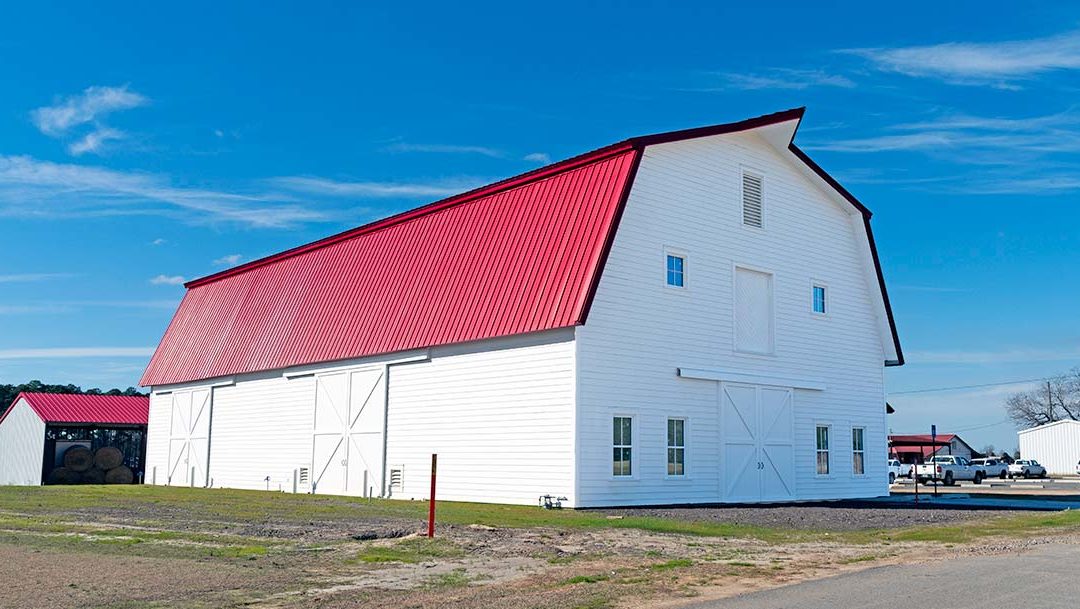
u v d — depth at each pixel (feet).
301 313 118.42
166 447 138.41
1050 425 289.74
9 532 55.57
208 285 146.61
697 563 44.65
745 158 98.27
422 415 94.58
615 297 83.35
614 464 81.56
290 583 37.86
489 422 87.04
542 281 85.15
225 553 46.32
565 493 79.10
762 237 98.63
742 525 64.28
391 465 97.45
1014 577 39.04
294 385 113.80
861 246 110.32
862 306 109.91
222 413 126.72
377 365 101.19
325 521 63.98
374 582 38.47
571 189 89.86
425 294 98.99
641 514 73.61
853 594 35.24
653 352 86.02
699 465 88.74
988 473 227.40
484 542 51.57
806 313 102.53
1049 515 74.95
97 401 168.86
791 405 98.94
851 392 106.73
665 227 88.79
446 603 33.83
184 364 137.18
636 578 39.91
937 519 70.95
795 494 97.76
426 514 70.85
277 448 115.03
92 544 49.57
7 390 307.37
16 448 164.35
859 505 90.89
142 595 34.73
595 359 81.05
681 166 91.30
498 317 87.20
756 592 36.27
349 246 119.14
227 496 95.61
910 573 40.70
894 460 206.39
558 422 80.53
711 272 92.68
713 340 91.86
